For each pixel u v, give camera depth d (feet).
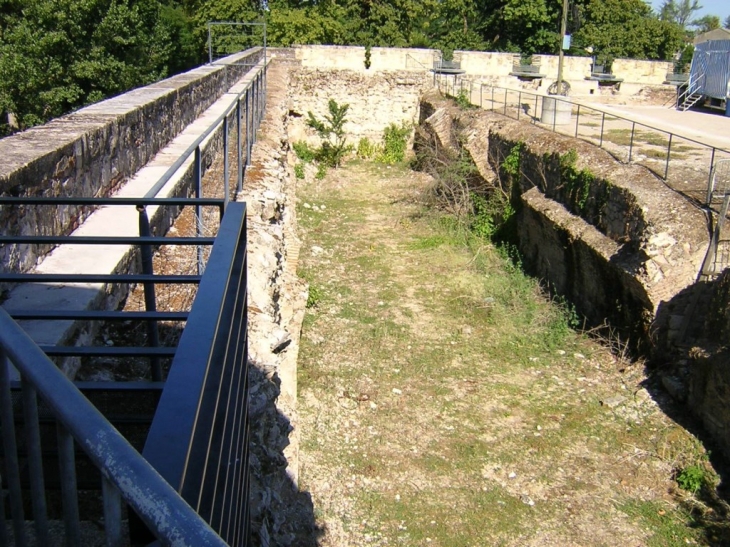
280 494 18.93
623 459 30.89
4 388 5.89
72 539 5.00
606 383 36.63
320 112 89.45
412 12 124.47
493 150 62.18
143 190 22.54
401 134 89.10
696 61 90.84
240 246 9.81
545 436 32.40
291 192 51.60
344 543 25.50
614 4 133.69
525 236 52.85
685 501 28.40
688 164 47.26
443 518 27.14
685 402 33.83
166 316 9.50
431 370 37.68
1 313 5.42
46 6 73.05
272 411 16.63
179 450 4.51
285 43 112.06
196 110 38.91
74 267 15.84
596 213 43.21
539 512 27.73
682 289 36.06
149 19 92.63
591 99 96.12
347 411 33.63
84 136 19.47
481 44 130.52
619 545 26.11
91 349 8.91
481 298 46.68
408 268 52.26
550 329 42.29
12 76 71.36
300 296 33.04
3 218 14.25
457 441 31.86
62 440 4.76
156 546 4.22
